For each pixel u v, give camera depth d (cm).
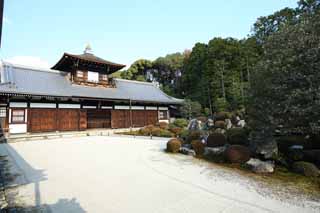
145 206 420
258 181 586
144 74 4981
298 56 564
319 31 562
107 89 2336
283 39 633
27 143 1306
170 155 941
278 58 616
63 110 1864
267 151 733
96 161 814
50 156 902
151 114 2589
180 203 436
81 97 1797
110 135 1811
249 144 865
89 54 2512
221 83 2753
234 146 815
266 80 656
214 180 593
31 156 897
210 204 431
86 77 2253
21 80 1758
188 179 601
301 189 522
